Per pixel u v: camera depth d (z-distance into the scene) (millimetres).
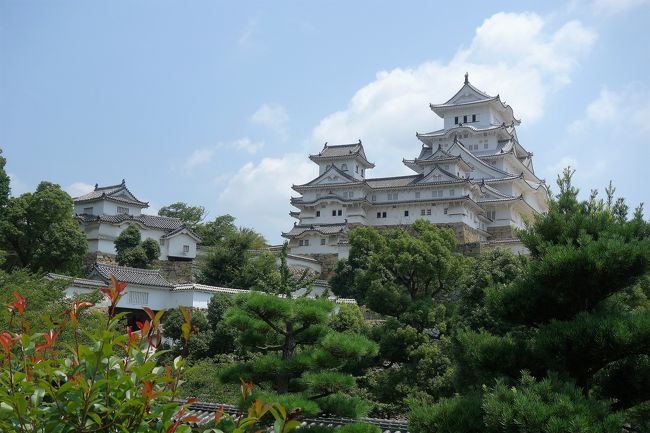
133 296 49438
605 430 10508
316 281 65938
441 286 42531
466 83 102750
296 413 7438
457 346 16406
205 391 32094
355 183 87500
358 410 17391
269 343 19891
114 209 78625
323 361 17312
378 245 58531
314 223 89062
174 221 80625
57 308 27906
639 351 12047
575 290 13477
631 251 12492
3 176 61094
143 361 7391
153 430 6918
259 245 81812
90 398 6707
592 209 14578
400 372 32250
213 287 52219
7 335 6777
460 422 12148
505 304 14102
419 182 84562
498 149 96250
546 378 12117
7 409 6488
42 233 59188
